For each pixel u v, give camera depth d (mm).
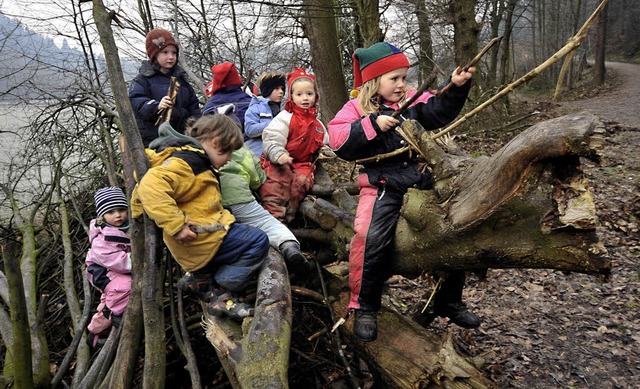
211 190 2328
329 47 8875
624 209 6730
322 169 3734
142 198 2076
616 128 11234
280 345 1923
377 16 8438
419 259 2156
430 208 1986
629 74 25203
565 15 28516
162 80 3895
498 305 5016
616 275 5383
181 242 2129
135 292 2521
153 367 2205
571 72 25312
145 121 3793
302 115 3271
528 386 3848
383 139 2357
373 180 2354
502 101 11227
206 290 2455
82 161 5637
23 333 2262
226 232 2297
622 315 4664
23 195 5773
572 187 1557
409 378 2404
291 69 10203
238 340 2176
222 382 3201
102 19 2906
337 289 2908
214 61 7984
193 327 3043
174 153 2242
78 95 5738
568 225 1537
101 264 2977
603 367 4008
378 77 2436
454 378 2303
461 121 1940
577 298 5031
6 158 5840
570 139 1460
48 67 6074
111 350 2576
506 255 1764
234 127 2363
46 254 4742
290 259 2473
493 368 4043
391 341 2559
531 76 1644
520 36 36125
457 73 2197
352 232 2688
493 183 1718
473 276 5602
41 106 5957
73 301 3549
